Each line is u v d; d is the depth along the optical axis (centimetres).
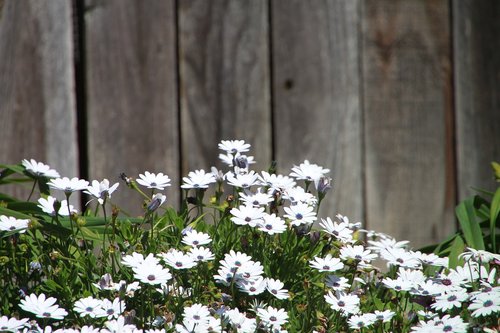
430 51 602
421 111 602
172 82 588
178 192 586
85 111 586
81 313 333
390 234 598
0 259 361
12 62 581
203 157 589
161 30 588
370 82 598
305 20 595
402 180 600
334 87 596
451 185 604
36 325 321
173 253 339
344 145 596
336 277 352
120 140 586
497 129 606
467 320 346
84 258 360
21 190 574
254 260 364
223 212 372
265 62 593
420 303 356
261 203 361
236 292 356
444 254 437
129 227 378
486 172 605
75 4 586
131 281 352
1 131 580
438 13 603
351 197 596
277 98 593
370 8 598
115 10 586
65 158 583
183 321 321
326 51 596
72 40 585
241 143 389
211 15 591
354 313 341
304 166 383
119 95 586
